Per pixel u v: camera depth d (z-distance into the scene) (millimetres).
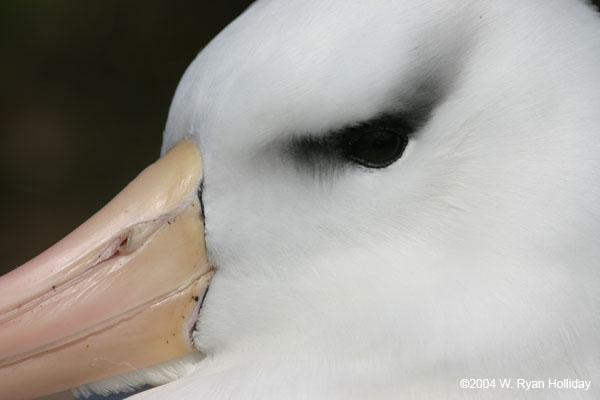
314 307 1180
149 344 1188
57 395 1200
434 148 1169
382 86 1164
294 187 1176
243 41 1173
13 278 1187
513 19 1170
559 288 1163
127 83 2184
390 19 1165
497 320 1164
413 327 1170
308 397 1176
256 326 1186
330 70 1164
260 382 1181
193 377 1188
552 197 1164
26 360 1186
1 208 1904
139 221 1186
